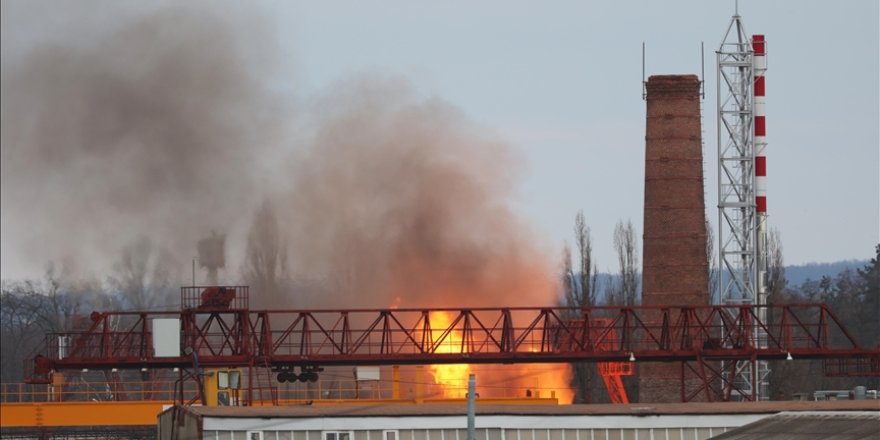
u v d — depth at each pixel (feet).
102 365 416.46
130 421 427.74
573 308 433.48
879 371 435.12
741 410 297.53
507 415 291.99
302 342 419.74
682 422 295.48
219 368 423.64
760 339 488.85
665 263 533.14
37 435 450.30
